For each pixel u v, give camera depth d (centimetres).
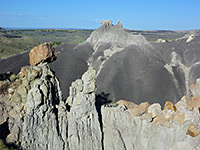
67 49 8688
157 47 8656
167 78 6347
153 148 1459
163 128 1462
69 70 6669
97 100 1888
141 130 1492
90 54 8494
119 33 9525
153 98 5519
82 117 1391
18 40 11956
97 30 10100
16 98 1348
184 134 1422
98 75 6712
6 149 1218
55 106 1400
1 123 1284
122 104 1620
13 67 6450
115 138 1453
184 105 1491
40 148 1320
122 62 7188
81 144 1365
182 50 8494
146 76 6359
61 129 1367
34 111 1280
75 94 1414
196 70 7006
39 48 1402
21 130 1318
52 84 1398
